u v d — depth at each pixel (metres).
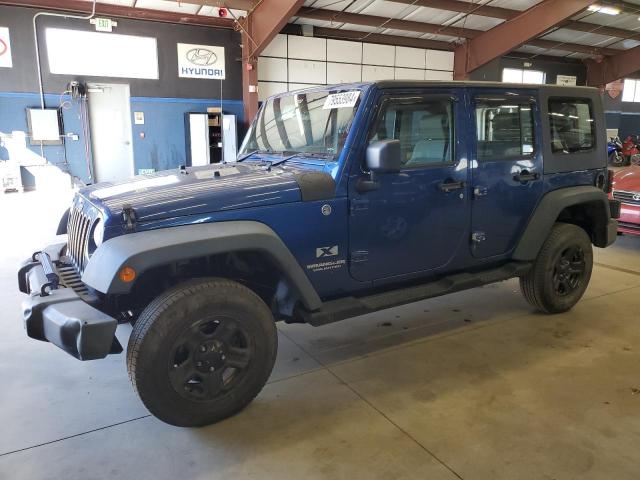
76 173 12.14
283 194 2.49
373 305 2.78
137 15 11.94
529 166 3.39
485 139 3.16
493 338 3.46
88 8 11.43
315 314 2.61
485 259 3.36
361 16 13.99
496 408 2.57
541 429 2.38
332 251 2.67
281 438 2.32
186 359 2.28
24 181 11.64
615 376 2.90
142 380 2.16
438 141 2.96
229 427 2.41
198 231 2.24
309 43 14.53
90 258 2.24
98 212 2.34
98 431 2.38
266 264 2.55
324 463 2.15
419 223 2.94
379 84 2.68
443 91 2.92
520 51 18.94
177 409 2.27
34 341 3.43
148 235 2.17
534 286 3.70
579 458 2.17
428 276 3.14
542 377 2.90
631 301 4.18
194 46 12.83
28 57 11.23
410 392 2.74
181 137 13.13
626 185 5.88
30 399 2.68
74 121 11.88
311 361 3.13
